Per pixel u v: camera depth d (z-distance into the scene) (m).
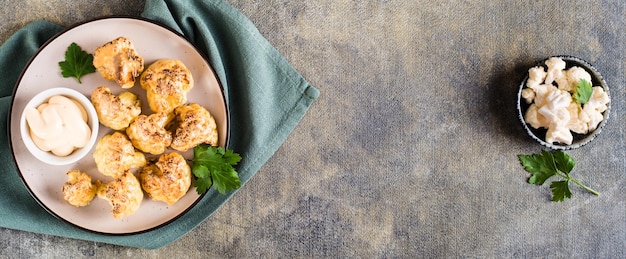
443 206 1.10
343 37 1.08
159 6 1.01
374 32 1.09
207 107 1.01
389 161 1.09
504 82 1.10
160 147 0.98
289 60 1.08
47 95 0.94
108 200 0.97
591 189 1.12
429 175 1.10
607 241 1.12
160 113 0.98
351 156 1.09
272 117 1.05
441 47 1.10
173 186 0.98
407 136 1.10
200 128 0.98
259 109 1.03
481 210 1.11
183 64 1.00
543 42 1.11
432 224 1.10
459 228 1.11
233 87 1.05
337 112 1.08
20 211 1.02
